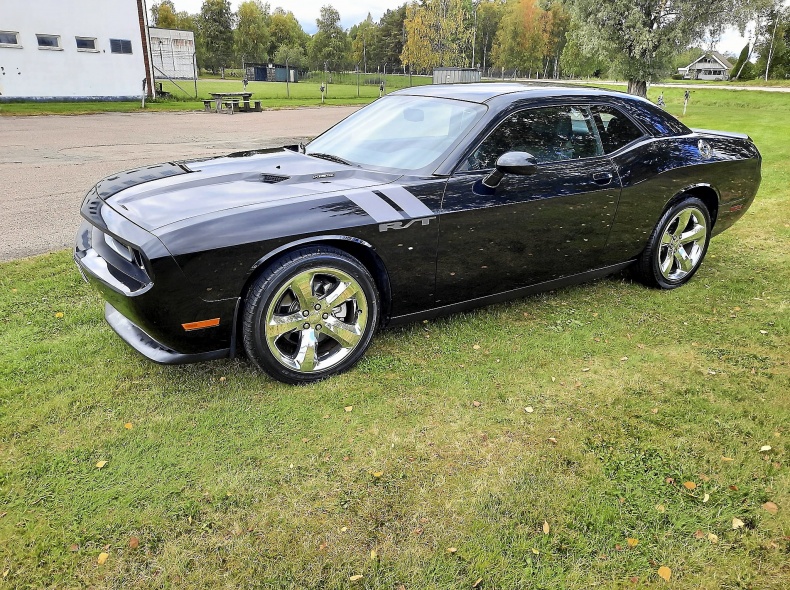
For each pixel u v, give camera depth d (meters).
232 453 2.50
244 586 1.87
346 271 2.98
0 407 2.76
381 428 2.70
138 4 24.45
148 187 3.12
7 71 21.81
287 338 3.11
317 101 30.06
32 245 5.25
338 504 2.22
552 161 3.61
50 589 1.84
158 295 2.57
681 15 22.11
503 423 2.75
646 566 1.97
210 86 41.81
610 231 3.95
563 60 64.69
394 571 1.93
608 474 2.41
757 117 21.20
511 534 2.09
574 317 3.95
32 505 2.18
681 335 3.71
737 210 4.75
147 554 1.98
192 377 3.09
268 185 3.11
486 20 99.25
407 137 3.58
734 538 2.09
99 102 24.31
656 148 4.06
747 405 2.92
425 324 3.77
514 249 3.52
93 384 2.98
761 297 4.34
